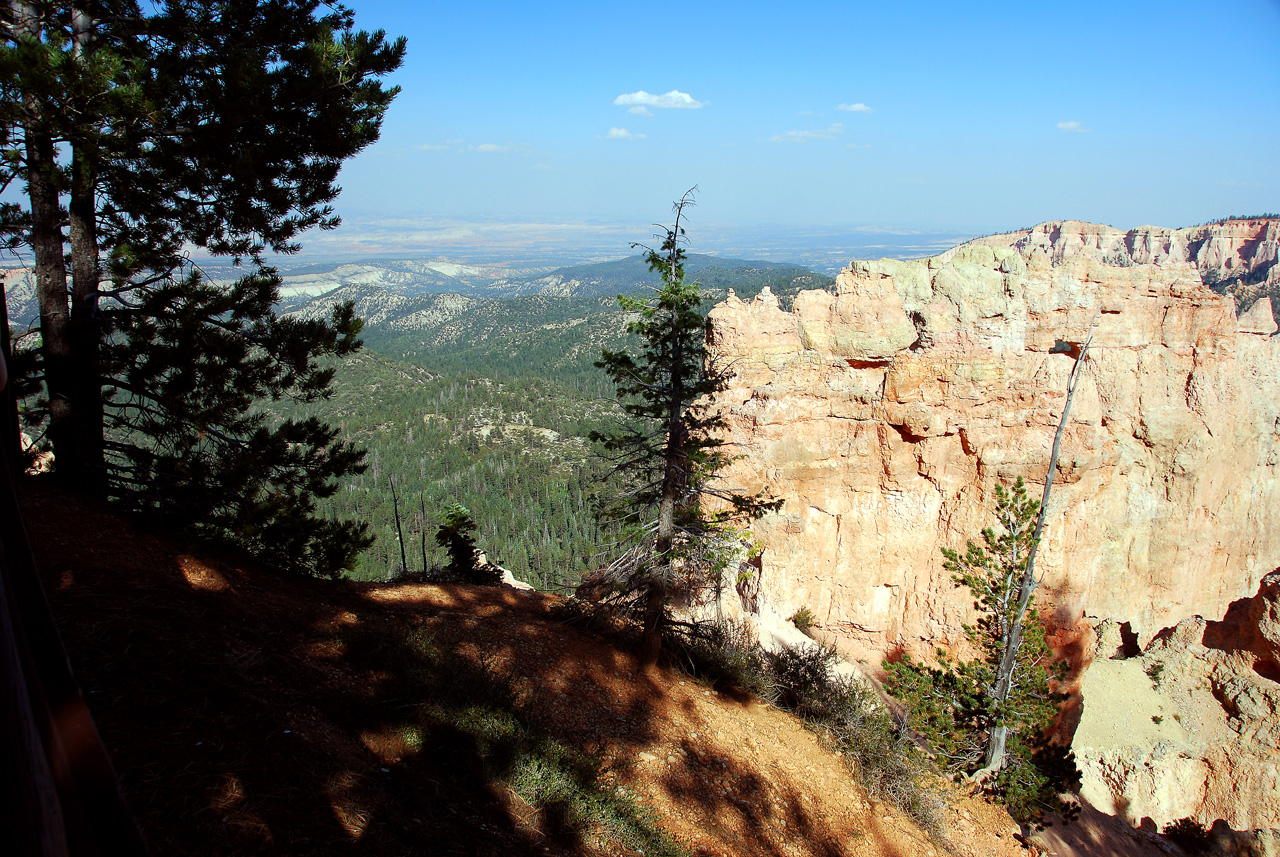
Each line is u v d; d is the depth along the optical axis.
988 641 21.70
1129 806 27.38
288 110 13.46
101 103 11.04
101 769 1.76
